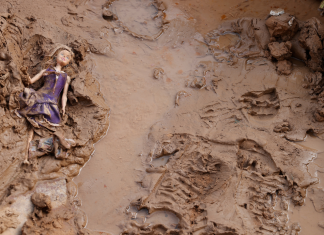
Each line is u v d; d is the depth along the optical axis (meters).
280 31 6.08
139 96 5.80
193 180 4.82
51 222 4.16
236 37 6.74
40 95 4.89
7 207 4.12
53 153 4.69
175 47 6.58
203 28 6.87
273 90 5.87
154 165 5.02
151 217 4.48
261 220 4.36
